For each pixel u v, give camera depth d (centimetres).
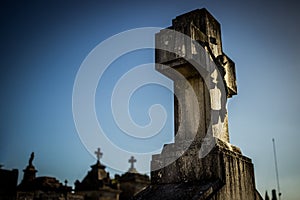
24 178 3116
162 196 434
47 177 3030
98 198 2998
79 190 3116
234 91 590
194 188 419
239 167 480
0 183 2377
